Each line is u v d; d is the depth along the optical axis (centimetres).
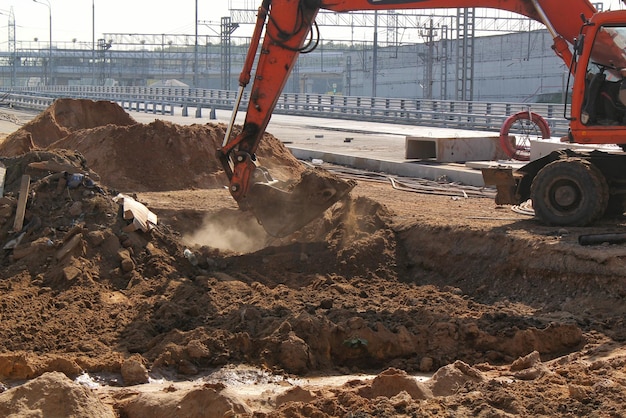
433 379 791
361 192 1972
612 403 705
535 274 1198
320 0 1303
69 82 12519
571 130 1320
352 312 1078
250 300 1145
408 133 4044
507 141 2392
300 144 3288
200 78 11656
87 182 1330
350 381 841
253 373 930
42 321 1042
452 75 7450
